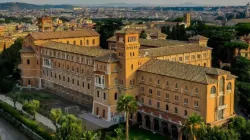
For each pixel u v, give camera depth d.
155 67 153.12
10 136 150.38
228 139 112.12
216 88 133.50
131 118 154.62
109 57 157.38
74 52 182.00
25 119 157.75
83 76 179.12
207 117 131.88
